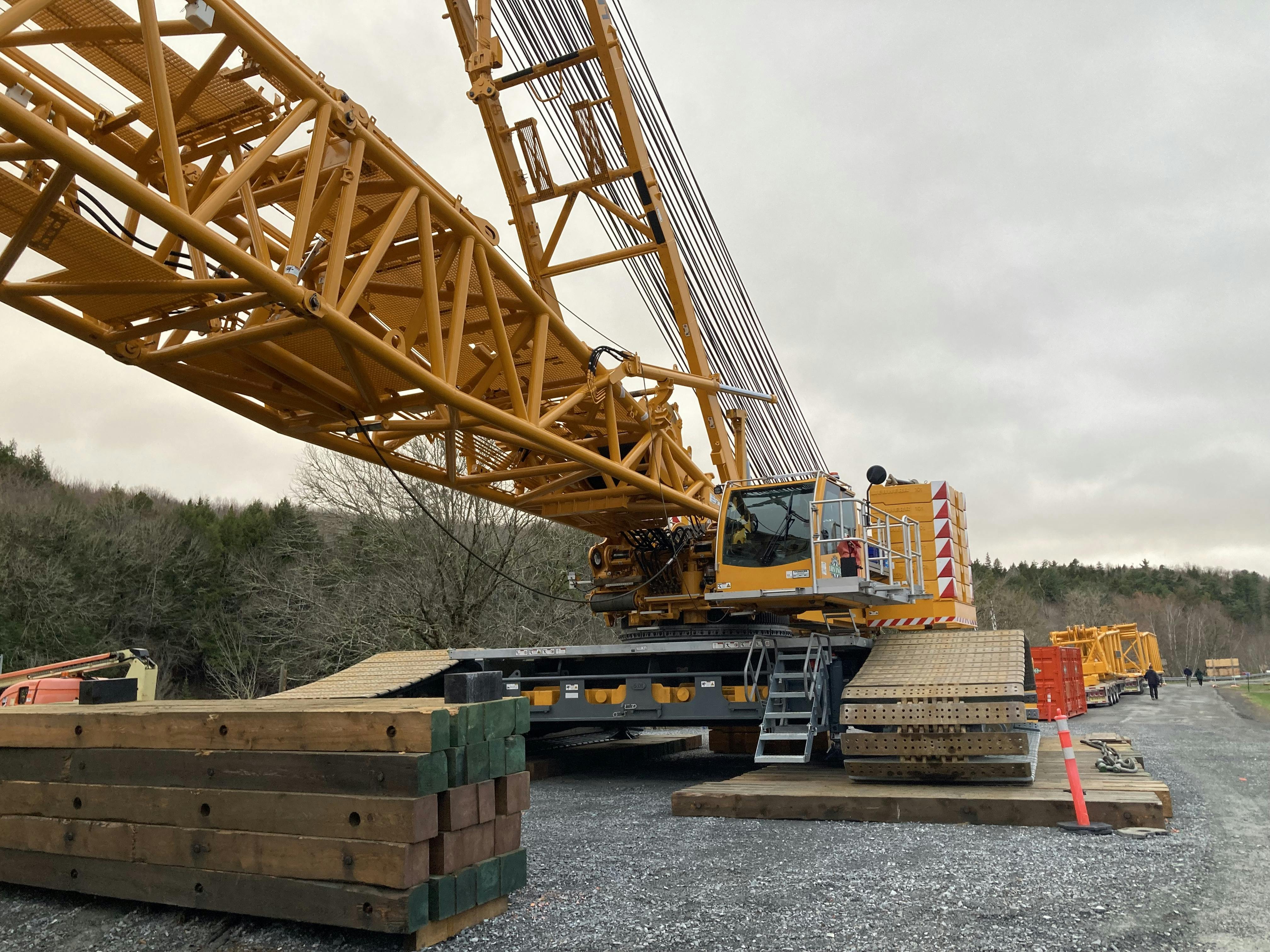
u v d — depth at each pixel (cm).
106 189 509
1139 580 13625
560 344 1052
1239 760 1241
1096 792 779
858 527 1072
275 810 480
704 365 1283
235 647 3897
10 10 484
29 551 3756
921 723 846
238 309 671
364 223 824
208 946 477
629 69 1201
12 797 580
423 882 450
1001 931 455
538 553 2888
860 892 532
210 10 570
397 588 2723
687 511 1213
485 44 1077
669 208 1252
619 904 521
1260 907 493
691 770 1298
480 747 500
